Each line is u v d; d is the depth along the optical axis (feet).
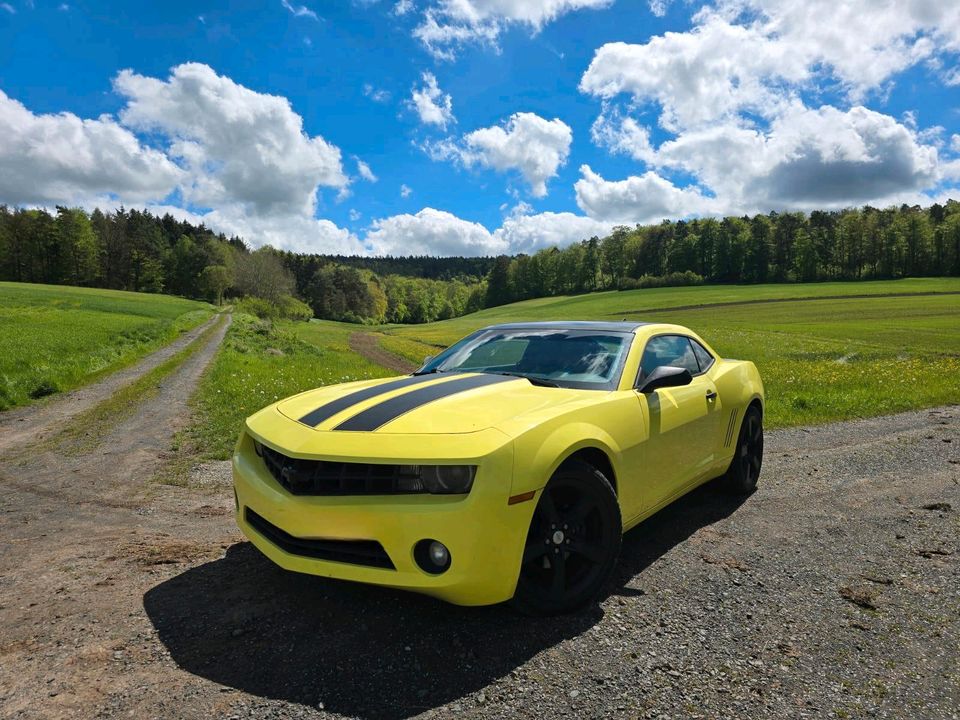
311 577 10.20
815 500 15.10
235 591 9.70
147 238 434.30
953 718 6.48
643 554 11.44
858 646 8.04
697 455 12.71
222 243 465.06
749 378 15.70
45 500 16.30
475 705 6.65
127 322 140.46
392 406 9.29
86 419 31.60
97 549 11.97
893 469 18.29
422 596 9.40
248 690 6.94
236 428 26.43
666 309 262.67
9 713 6.48
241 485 9.61
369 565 8.00
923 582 10.12
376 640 8.05
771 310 223.10
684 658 7.71
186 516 14.39
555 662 7.55
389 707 6.61
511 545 7.84
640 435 10.37
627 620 8.73
